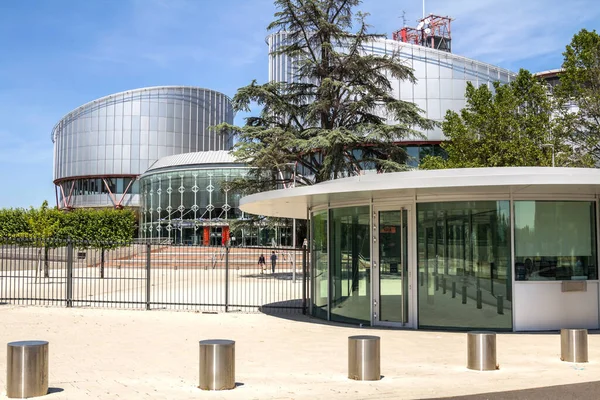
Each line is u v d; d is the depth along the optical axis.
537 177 10.44
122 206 90.19
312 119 29.44
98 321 14.34
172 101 94.75
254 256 44.81
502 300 12.19
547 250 12.30
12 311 16.20
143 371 8.30
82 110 94.56
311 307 15.78
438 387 7.20
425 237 12.70
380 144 28.59
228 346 7.10
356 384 7.38
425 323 12.63
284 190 13.02
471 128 30.38
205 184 64.25
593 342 10.77
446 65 53.53
